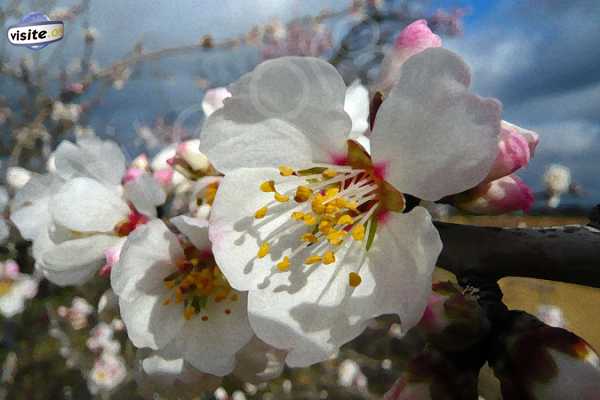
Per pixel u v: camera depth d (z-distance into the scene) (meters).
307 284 0.06
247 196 0.06
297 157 0.06
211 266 0.07
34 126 0.29
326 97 0.06
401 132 0.05
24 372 0.30
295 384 0.29
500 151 0.06
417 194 0.05
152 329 0.07
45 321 0.31
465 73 0.05
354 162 0.06
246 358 0.07
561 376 0.05
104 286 0.15
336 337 0.06
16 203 0.09
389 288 0.06
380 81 0.06
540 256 0.06
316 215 0.06
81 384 0.30
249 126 0.06
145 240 0.07
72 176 0.09
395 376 0.27
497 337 0.06
